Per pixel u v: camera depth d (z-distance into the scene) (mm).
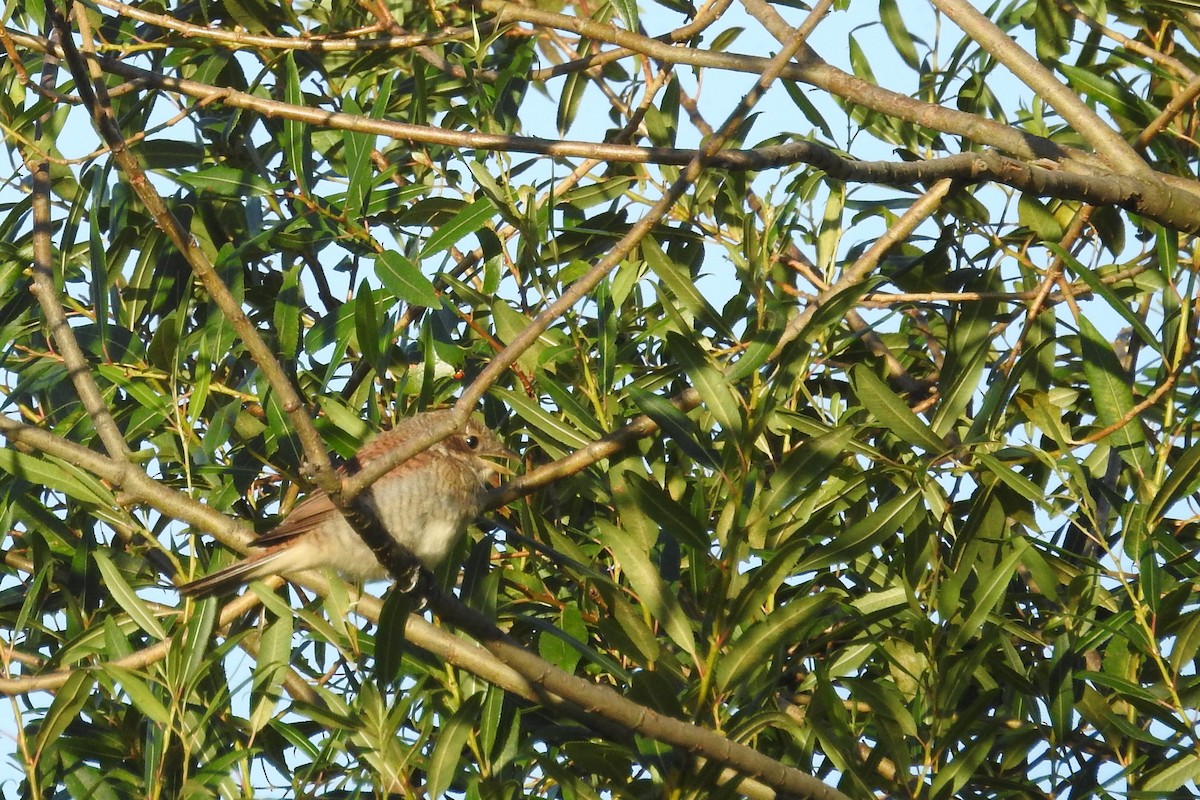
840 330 11883
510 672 9484
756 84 9008
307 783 9922
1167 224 10508
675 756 9031
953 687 9484
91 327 11203
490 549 10375
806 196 11961
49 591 11320
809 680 10805
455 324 11875
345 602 9641
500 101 12539
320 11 13273
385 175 11703
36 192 11773
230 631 11336
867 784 9547
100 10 12859
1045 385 11445
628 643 9297
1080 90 11773
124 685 8961
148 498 10047
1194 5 11109
